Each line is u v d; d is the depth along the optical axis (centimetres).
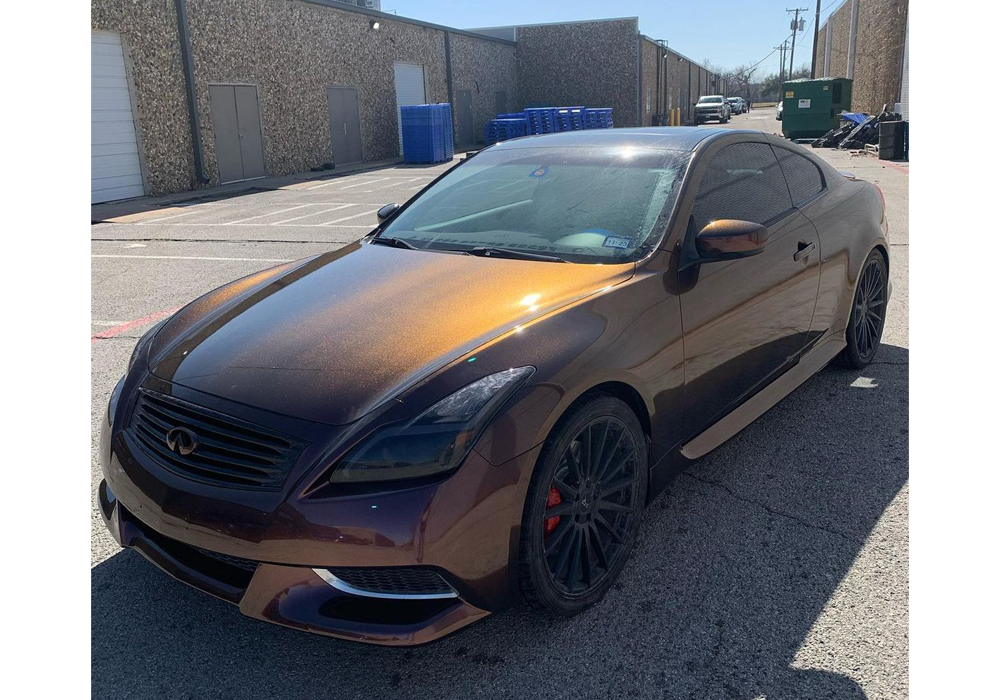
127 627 236
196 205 1407
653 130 355
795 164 380
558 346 224
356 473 194
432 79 2827
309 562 193
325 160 2188
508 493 203
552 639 226
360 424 200
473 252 294
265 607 197
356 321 244
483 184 344
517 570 212
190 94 1655
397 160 2495
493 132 2892
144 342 275
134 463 224
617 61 3650
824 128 2678
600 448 232
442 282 266
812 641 221
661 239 276
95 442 351
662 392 256
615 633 228
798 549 268
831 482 314
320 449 198
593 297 247
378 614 197
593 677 211
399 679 213
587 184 316
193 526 204
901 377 421
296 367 223
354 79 2306
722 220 275
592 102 3734
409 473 194
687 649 220
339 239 948
